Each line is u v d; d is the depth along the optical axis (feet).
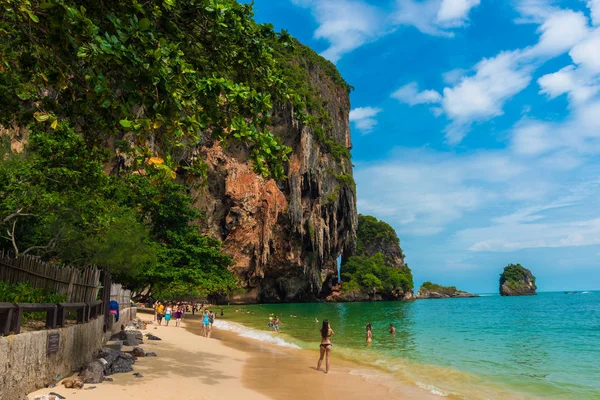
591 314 179.11
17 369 18.07
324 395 30.22
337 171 335.67
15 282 26.04
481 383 38.70
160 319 89.66
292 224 264.31
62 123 43.32
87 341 29.78
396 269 434.30
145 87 15.07
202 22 19.95
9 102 21.70
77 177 42.57
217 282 132.26
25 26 16.98
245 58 21.59
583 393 34.76
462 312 197.67
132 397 22.24
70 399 20.06
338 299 341.82
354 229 364.38
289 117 261.24
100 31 16.14
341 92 392.06
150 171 16.20
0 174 40.37
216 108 18.21
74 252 54.49
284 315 164.35
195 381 29.84
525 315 174.19
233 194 238.07
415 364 49.70
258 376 36.24
